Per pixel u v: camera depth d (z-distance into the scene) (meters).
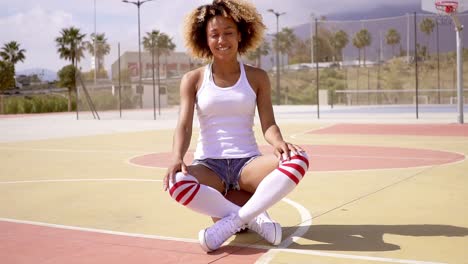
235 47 3.62
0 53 62.97
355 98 39.69
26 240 3.79
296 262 3.11
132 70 30.53
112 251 3.45
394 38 40.44
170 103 39.03
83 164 8.63
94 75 27.47
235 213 3.35
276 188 3.24
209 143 3.66
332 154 9.21
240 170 3.59
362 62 43.78
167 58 34.03
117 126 20.14
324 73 50.25
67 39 58.06
